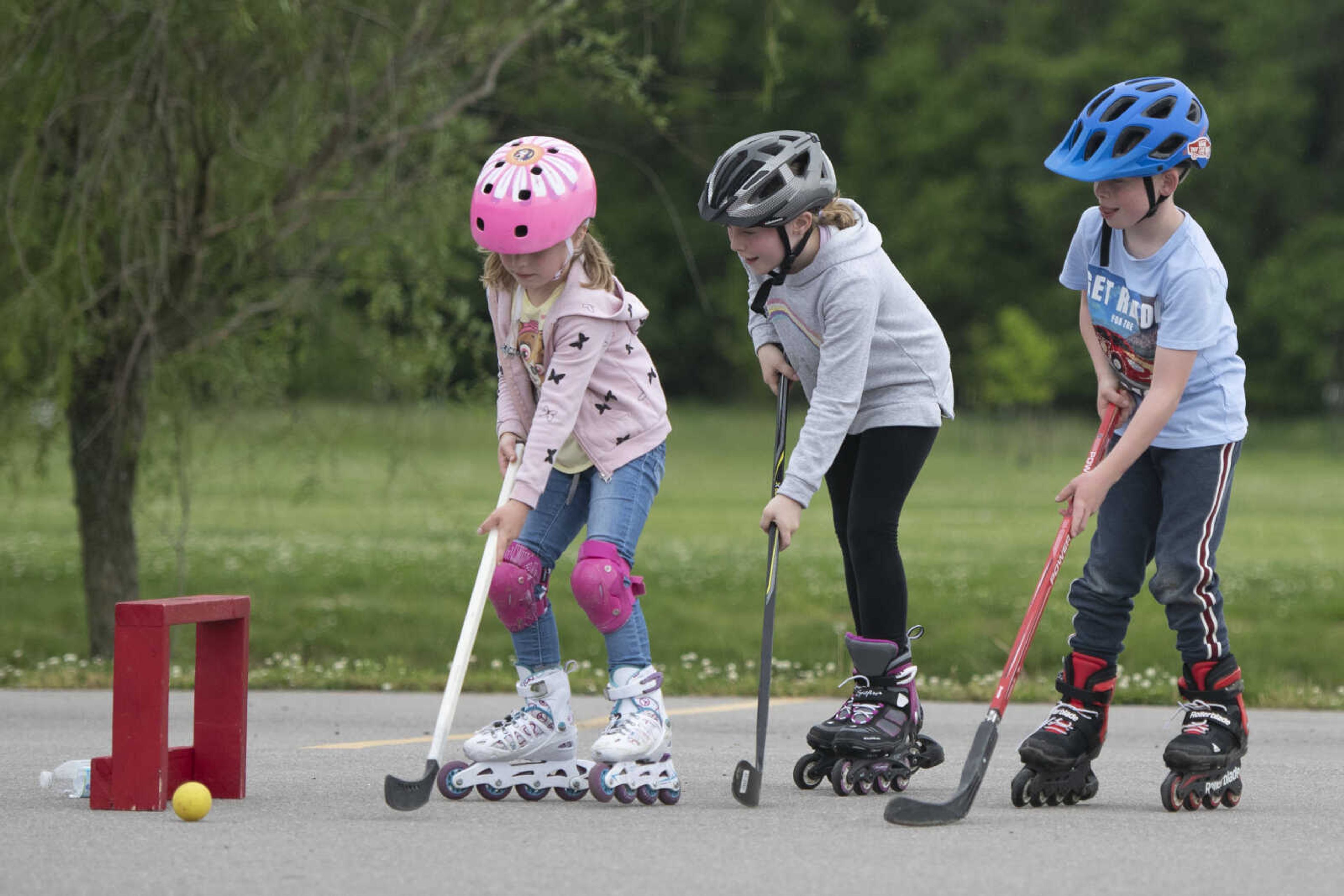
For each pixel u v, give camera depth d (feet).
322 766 65.16
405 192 118.11
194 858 44.83
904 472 58.39
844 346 55.88
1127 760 70.38
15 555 181.47
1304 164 579.48
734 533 230.07
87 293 109.19
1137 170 52.80
